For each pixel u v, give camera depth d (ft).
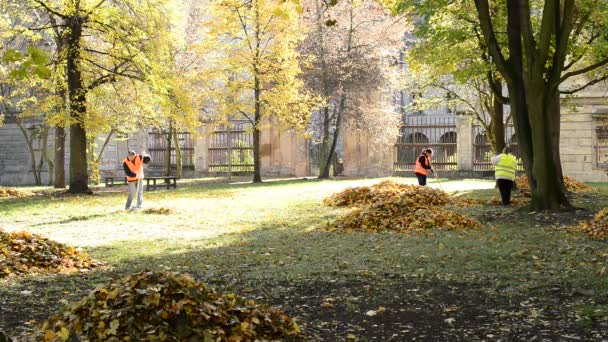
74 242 47.16
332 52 133.80
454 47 72.95
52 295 28.30
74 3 89.04
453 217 51.85
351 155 149.89
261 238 48.52
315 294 27.96
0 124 112.37
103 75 96.37
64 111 92.43
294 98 119.75
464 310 24.64
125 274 33.45
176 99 98.22
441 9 69.21
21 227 57.00
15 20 121.39
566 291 27.07
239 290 28.91
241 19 117.29
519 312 23.95
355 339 21.04
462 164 139.44
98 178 131.64
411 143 147.23
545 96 58.08
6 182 164.55
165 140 169.58
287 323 21.31
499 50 58.29
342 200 74.33
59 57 92.89
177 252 41.78
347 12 135.03
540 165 58.70
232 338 18.89
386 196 73.20
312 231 52.08
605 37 69.56
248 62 119.34
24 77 15.46
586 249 37.60
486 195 81.00
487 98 96.48
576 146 122.83
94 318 18.63
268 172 156.04
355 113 135.85
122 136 140.67
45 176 161.89
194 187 114.73
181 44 123.34
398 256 37.65
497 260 35.40
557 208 58.54
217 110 126.00
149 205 77.36
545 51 55.88
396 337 21.34
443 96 118.83
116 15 91.76
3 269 33.06
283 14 26.35
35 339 19.11
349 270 33.42
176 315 18.94
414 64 77.92
